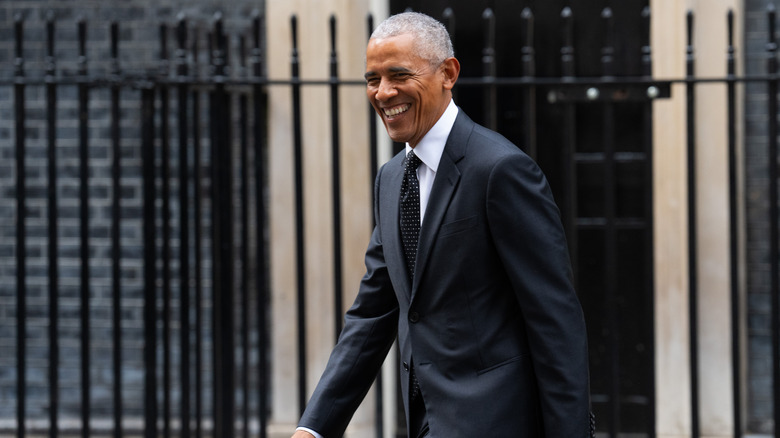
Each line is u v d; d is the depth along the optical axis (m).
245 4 14.01
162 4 14.19
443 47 5.88
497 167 5.71
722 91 12.78
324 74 13.57
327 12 13.57
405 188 6.20
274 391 13.81
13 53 14.47
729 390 12.85
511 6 13.91
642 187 13.61
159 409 14.06
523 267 5.66
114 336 11.04
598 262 13.81
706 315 12.91
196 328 11.29
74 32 14.39
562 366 5.57
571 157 10.56
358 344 6.65
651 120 10.24
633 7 13.45
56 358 11.16
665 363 13.05
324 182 13.55
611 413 10.47
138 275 14.23
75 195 14.34
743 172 12.96
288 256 13.77
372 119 10.59
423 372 5.94
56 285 11.15
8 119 14.48
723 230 12.83
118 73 10.93
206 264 14.04
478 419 5.71
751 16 12.96
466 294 5.81
